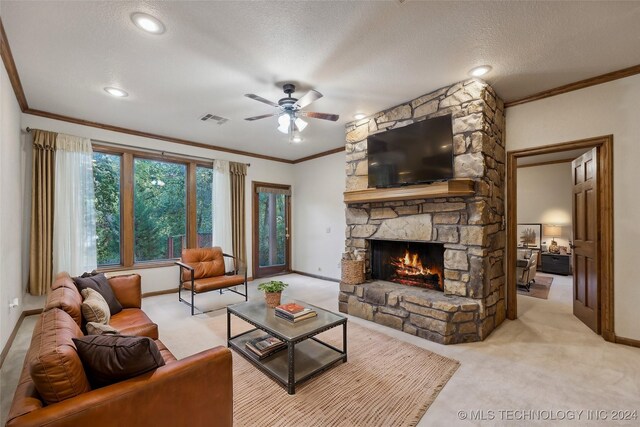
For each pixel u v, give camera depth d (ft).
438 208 10.61
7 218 8.80
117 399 3.78
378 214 12.48
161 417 4.13
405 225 11.53
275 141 17.12
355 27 7.02
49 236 12.09
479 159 9.57
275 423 5.82
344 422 5.84
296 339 6.95
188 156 16.92
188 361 4.49
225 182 18.12
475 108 9.68
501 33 7.30
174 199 16.83
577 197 11.89
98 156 14.30
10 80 8.94
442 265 11.45
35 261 11.84
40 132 11.96
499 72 9.26
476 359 8.34
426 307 9.82
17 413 3.36
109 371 4.03
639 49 8.01
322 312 8.79
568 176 22.39
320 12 6.49
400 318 10.56
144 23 6.81
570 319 11.61
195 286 12.57
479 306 9.52
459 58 8.43
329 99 11.22
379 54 8.20
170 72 9.09
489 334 10.07
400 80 9.77
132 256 15.05
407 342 9.52
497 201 10.86
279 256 21.66
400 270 12.80
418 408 6.23
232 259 18.20
